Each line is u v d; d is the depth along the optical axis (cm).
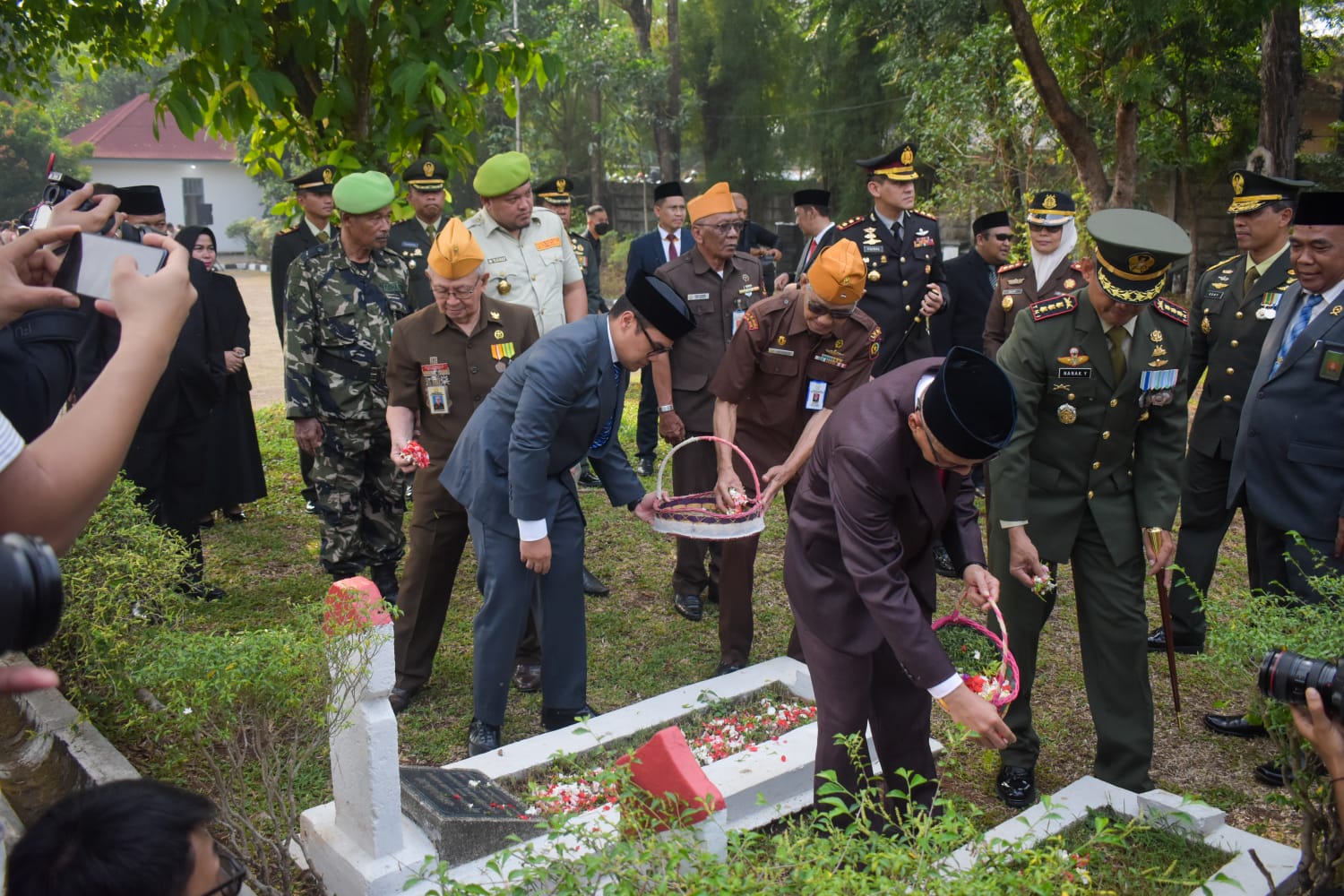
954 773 447
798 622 351
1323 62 1862
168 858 160
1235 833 382
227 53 635
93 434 148
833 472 319
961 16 1706
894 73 1911
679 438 592
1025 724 423
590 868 229
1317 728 229
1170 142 1798
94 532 372
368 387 566
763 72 2795
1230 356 536
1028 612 423
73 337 267
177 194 4141
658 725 445
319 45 742
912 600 312
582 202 3191
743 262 604
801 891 220
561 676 448
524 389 414
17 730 335
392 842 333
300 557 664
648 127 2770
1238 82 1711
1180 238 379
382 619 323
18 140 3039
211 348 594
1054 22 1300
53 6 773
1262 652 297
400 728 463
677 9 2686
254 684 296
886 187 693
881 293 700
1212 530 550
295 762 322
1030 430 412
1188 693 516
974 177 1634
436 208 701
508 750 415
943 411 291
